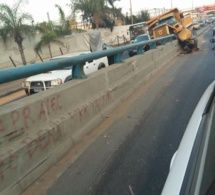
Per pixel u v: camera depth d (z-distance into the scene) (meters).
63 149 3.65
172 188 1.33
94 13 35.84
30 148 3.03
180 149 1.65
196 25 49.59
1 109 2.92
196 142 1.61
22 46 20.14
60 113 3.78
